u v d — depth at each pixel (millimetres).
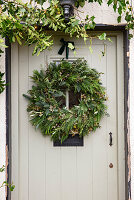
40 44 1770
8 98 1954
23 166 2080
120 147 2057
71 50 2105
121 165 2053
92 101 2000
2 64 1933
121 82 2068
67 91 2074
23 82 2088
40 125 2020
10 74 2043
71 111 2008
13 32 1718
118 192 2053
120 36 2070
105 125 2096
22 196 2070
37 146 2086
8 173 1939
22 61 2092
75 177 2086
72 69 1987
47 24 1898
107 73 2107
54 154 2090
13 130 2051
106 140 2094
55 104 1987
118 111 2062
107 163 2088
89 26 1772
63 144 2084
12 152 2045
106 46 2113
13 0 1826
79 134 2010
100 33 2068
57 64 2104
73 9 1903
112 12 1966
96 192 2080
